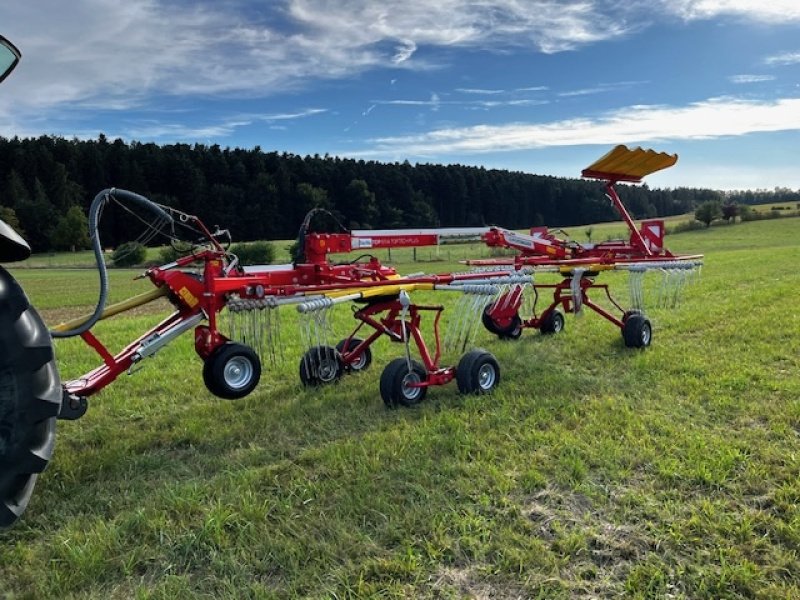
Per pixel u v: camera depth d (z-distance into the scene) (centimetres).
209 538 330
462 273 663
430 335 911
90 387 448
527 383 620
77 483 409
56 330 453
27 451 290
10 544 337
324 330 562
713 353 731
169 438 502
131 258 3638
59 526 356
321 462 436
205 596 285
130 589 295
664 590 284
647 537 328
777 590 280
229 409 574
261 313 529
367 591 283
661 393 574
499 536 327
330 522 344
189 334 981
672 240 5288
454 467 411
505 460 423
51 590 292
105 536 332
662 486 384
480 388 589
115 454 461
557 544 321
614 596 281
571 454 428
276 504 367
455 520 341
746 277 1727
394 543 328
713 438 451
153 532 338
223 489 391
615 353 754
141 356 471
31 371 293
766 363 678
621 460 420
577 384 613
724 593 280
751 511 348
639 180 885
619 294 1422
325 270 590
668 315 1024
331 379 655
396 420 525
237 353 497
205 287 503
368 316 638
